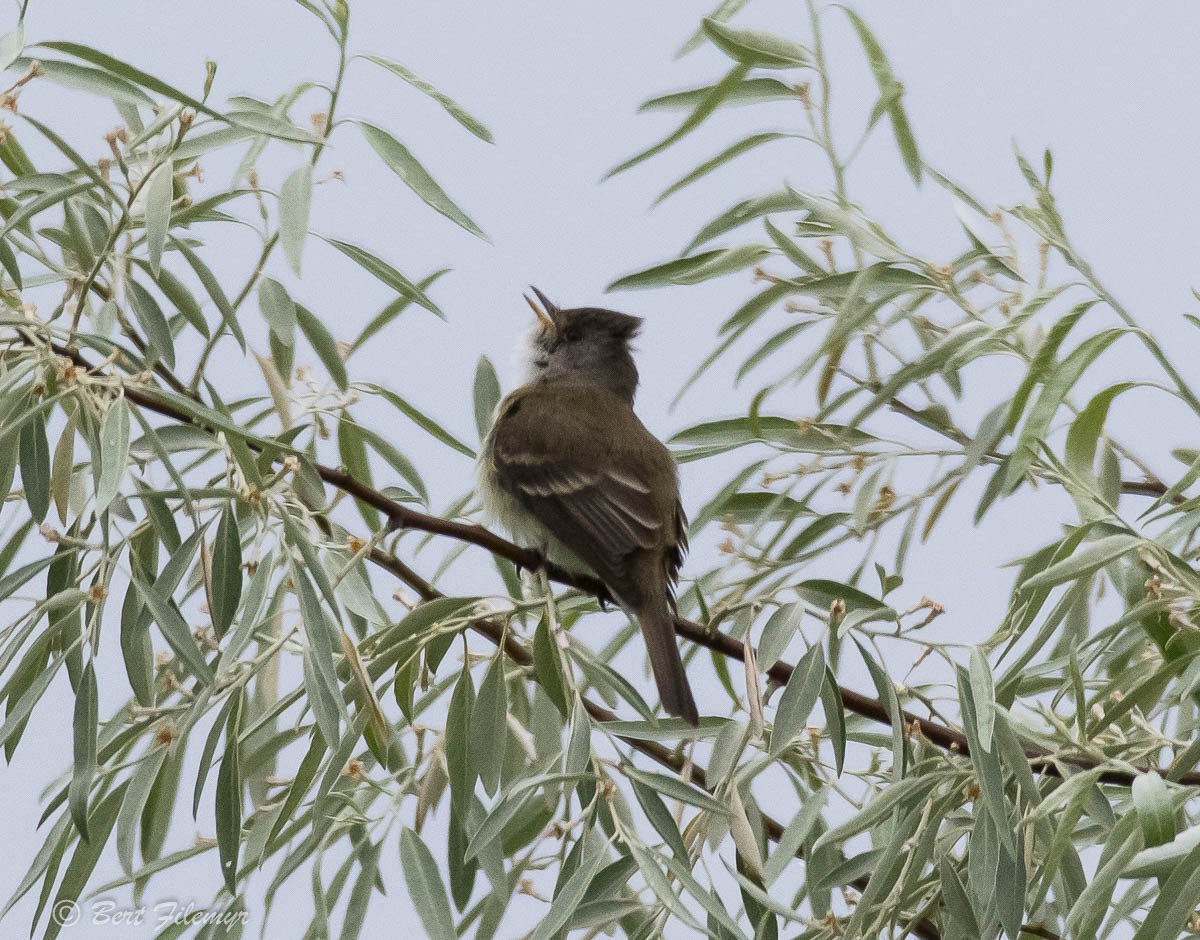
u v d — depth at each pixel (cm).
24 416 718
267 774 909
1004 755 734
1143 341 752
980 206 900
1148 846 645
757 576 921
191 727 750
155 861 774
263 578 743
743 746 769
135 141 788
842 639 802
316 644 729
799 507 923
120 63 737
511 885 810
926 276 842
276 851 795
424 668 845
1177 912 643
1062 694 802
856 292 816
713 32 818
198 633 845
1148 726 776
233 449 757
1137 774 707
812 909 791
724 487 916
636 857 693
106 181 773
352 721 803
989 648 757
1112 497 884
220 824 740
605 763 734
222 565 752
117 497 841
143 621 746
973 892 752
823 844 747
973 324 829
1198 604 761
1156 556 755
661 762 911
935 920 816
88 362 786
